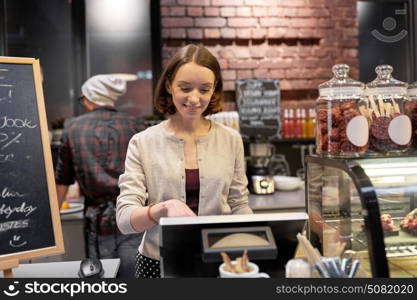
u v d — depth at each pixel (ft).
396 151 3.96
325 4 12.26
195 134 4.92
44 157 3.88
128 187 4.58
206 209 4.75
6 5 12.03
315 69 12.32
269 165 11.30
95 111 8.14
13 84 3.91
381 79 4.21
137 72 12.42
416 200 3.84
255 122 11.80
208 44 12.04
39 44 12.32
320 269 2.97
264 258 2.96
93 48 12.26
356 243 3.46
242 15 11.98
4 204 3.64
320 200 4.19
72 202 10.23
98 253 7.61
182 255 3.03
